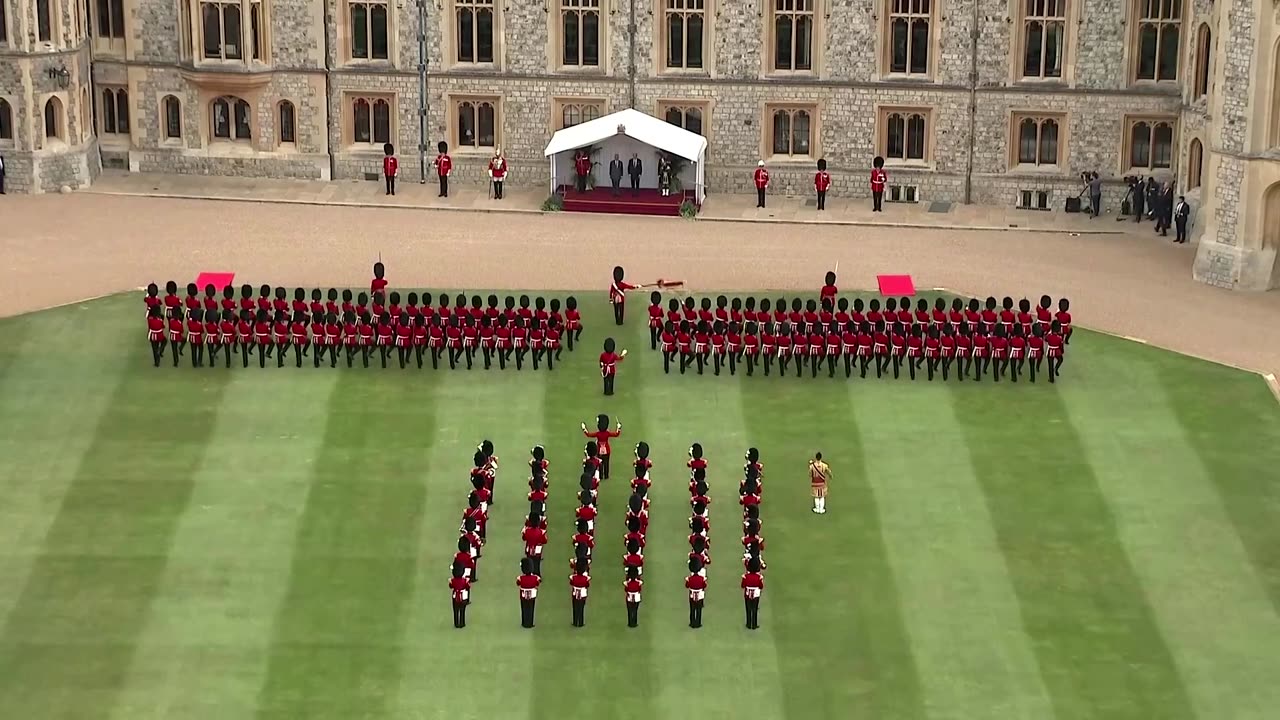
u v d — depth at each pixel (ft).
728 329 285.02
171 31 357.41
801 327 285.84
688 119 357.82
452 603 232.73
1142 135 351.87
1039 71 351.25
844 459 263.70
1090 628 230.07
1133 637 228.63
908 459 263.90
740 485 256.32
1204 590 237.04
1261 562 242.37
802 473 260.42
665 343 285.43
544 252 329.31
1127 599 235.20
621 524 249.34
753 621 229.25
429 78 357.00
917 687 220.23
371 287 301.63
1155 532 248.11
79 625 228.02
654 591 236.22
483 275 318.86
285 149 362.33
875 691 219.61
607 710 216.33
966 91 351.87
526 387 281.95
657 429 270.87
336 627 228.63
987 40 349.20
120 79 360.89
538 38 353.72
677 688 220.02
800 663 224.12
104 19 359.05
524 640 227.40
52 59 349.61
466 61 357.41
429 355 291.38
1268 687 220.64
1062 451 266.36
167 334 292.20
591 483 245.86
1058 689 220.02
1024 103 351.46
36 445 263.29
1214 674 222.69
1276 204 316.60
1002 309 310.45
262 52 356.59
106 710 215.10
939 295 315.58
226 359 286.25
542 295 310.86
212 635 226.79
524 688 219.61
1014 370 284.61
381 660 223.51
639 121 349.61
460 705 216.74
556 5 352.28
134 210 346.13
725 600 234.99
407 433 268.62
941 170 357.00
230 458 261.44
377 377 283.79
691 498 250.78
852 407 277.44
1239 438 270.26
